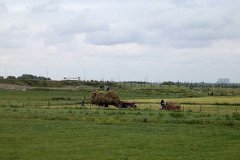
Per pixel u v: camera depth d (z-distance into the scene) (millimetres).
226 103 103375
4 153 32500
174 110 78812
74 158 30797
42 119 58062
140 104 102000
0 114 63031
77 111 71375
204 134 43812
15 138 40281
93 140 39250
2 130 46125
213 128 49000
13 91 188625
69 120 56906
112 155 31984
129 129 47500
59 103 101250
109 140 39250
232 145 37094
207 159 30922
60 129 47219
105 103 91625
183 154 32781
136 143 37562
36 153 32594
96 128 48250
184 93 197750
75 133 43906
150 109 81812
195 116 62500
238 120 56250
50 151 33469
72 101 112062
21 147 35312
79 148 34875
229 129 48219
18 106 86188
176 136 42156
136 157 31297
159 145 36625
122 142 38094
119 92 192125
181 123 53875
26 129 47031
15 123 52688
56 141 38562
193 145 36938
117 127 49188
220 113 70312
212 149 35031
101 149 34500
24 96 146750
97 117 59906
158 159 30703
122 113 67875
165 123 53656
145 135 42719
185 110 80000
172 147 35781
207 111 76500
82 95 162000
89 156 31547
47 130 46281
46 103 100938
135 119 57031
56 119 58156
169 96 164000
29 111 69688
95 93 93812
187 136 42250
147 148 35188
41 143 37406
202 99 130125
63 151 33531
